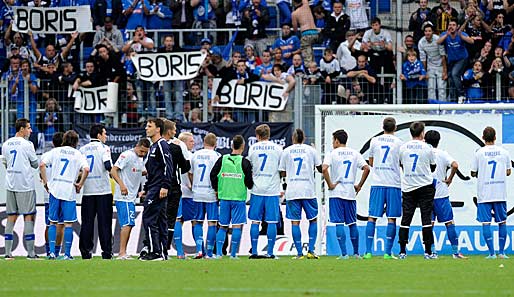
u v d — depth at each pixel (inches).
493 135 2033.7
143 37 2878.9
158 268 1642.5
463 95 2748.5
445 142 2299.5
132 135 2667.3
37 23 2891.2
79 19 2891.2
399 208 2018.9
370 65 2743.6
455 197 2283.5
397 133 2309.3
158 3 3019.2
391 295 1157.1
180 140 2028.8
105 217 2041.1
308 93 2600.9
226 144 2620.6
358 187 2055.9
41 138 2728.8
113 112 2714.1
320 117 2330.2
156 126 1889.8
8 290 1232.8
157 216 1888.5
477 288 1256.2
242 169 2022.6
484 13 2807.6
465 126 2290.8
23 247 2389.3
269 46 2918.3
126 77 2753.4
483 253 2260.1
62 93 2748.5
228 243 2295.8
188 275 1477.6
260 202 2030.0
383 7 2965.1
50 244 2069.4
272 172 2026.3
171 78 2726.4
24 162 2142.0
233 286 1280.8
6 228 2160.4
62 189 2046.0
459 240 2272.4
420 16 2800.2
